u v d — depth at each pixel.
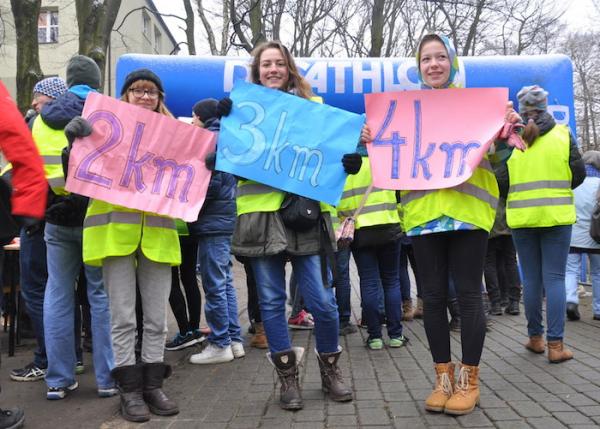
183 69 6.88
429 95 3.33
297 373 3.27
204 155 3.43
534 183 4.13
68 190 3.06
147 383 3.19
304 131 3.31
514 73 6.97
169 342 4.98
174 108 6.90
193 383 3.81
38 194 2.71
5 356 4.67
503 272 6.58
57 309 3.47
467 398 3.01
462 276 3.12
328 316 3.26
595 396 3.26
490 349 4.61
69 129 3.04
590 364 4.02
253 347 5.01
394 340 4.79
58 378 3.47
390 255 4.80
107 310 3.54
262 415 3.09
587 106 29.42
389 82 6.92
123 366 3.12
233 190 4.48
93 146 3.14
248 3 16.55
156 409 3.15
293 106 3.35
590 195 5.94
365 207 4.58
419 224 3.18
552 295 4.09
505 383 3.59
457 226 3.04
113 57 24.48
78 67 3.66
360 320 6.21
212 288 4.38
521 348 4.62
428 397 3.23
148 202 3.19
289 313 7.06
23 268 3.90
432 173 3.18
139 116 3.29
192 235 4.46
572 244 5.93
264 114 3.35
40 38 24.20
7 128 2.64
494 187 3.23
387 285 4.84
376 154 3.33
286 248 3.13
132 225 3.14
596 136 30.19
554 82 6.98
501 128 3.14
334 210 3.41
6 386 3.80
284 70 3.49
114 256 3.13
